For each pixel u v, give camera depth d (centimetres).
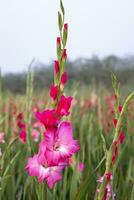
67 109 96
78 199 112
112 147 87
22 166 174
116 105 99
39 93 493
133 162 210
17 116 232
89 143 217
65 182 150
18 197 159
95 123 286
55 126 95
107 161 88
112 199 105
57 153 93
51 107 97
